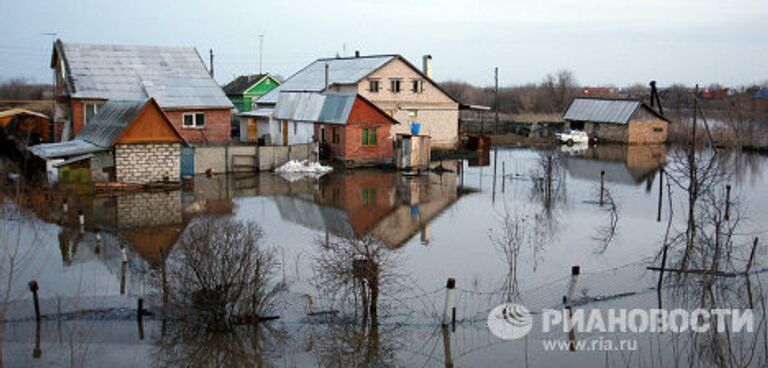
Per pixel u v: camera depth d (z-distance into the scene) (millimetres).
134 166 26781
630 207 24328
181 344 11422
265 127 40281
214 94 37969
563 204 24875
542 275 15438
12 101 49250
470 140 44719
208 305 11781
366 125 34469
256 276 12172
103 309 12648
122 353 10961
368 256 12547
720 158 26797
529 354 11188
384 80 43156
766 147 46594
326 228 20031
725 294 14016
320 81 45719
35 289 11859
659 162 38094
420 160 34062
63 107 37031
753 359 10789
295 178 30625
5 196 23391
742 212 23453
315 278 14344
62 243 17594
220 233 14945
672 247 16703
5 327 11656
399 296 13750
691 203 16625
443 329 12148
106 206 23062
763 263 16219
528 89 104188
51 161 25797
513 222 21188
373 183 29578
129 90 36125
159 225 20031
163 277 12312
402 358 11055
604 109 53938
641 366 10688
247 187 27844
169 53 39531
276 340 11656
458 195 26750
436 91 45031
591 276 15219
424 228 20422
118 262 15828
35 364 10375
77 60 36594
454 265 16156
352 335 11859
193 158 31000
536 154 43031
